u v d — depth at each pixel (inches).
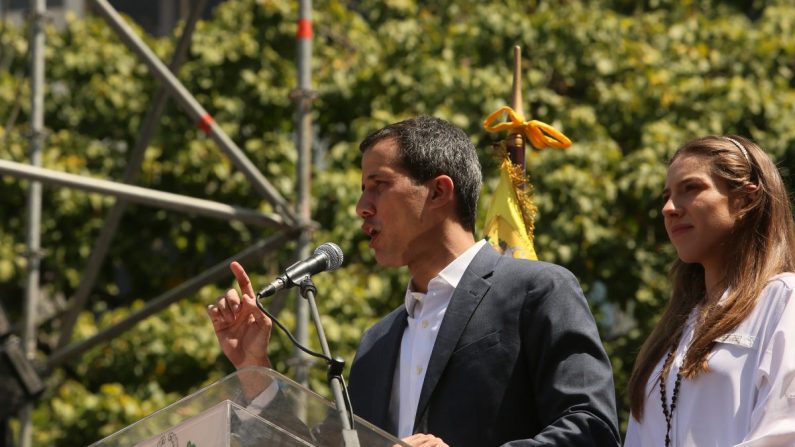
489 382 302.0
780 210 315.0
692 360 300.5
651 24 944.3
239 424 235.3
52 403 844.0
